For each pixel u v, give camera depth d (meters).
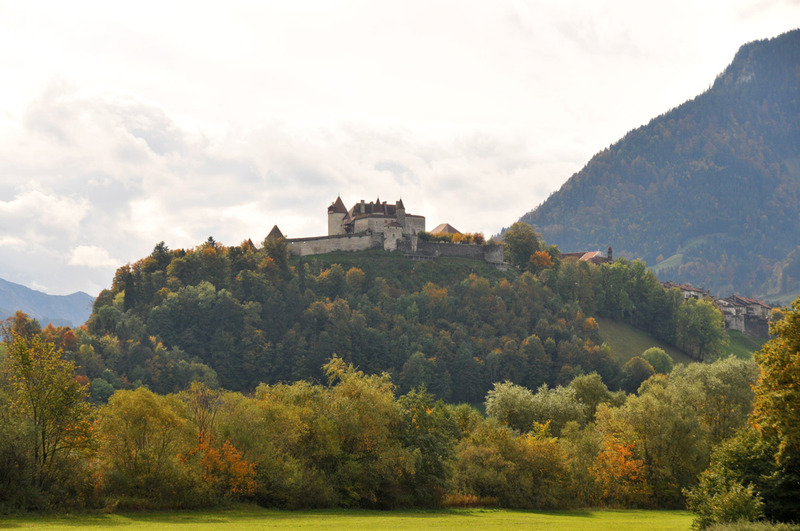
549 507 89.81
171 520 63.47
